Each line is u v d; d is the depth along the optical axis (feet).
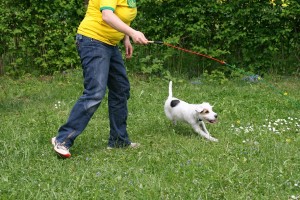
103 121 18.99
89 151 15.39
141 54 27.84
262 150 14.93
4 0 26.76
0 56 27.94
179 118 17.66
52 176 12.96
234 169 12.97
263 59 27.07
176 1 26.71
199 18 26.61
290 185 12.17
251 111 20.20
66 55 27.58
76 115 14.44
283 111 20.24
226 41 27.17
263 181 12.48
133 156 14.60
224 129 17.83
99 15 14.02
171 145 15.76
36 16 26.94
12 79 27.04
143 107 20.94
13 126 18.12
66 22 27.35
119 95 15.21
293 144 15.76
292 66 27.86
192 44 27.63
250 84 25.43
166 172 13.08
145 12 27.12
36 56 28.02
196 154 14.66
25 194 11.84
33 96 23.63
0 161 14.19
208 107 16.78
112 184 12.34
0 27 26.58
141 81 26.12
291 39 27.22
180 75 27.20
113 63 14.80
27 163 14.01
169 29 27.37
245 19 26.61
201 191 11.76
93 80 14.14
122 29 13.62
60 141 14.55
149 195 11.60
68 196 11.67
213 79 26.55
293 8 26.02
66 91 24.20
